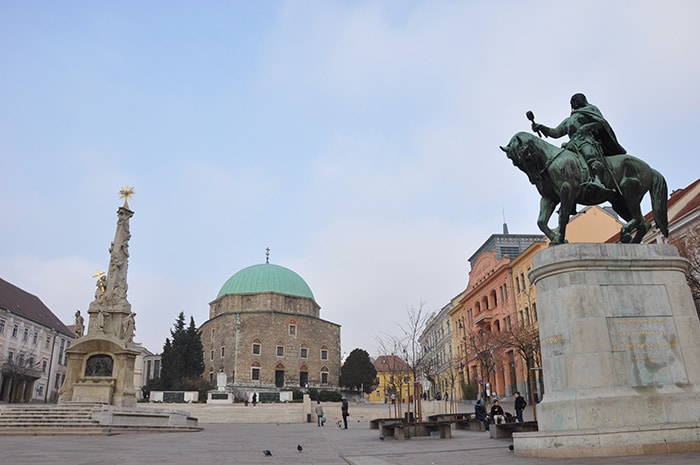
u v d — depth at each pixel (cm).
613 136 1219
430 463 1016
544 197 1209
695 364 1034
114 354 3388
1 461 1215
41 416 2827
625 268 1087
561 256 1088
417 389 3284
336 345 10012
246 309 9362
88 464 1150
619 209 1241
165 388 7800
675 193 3641
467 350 6681
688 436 939
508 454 1134
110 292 3603
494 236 7012
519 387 5531
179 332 8344
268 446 1859
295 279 10131
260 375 8838
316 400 6956
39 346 8338
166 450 1661
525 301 5562
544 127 1236
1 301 7631
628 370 1016
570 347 1038
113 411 2833
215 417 5203
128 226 3853
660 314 1061
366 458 1245
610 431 936
